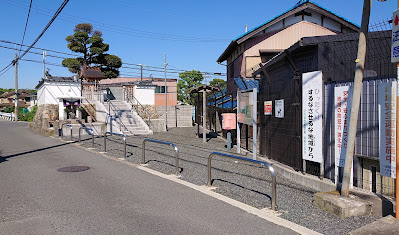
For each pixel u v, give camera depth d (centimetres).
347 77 574
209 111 2128
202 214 457
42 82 2130
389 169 463
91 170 786
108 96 2341
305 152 654
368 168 528
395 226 390
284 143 786
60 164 870
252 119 923
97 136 1684
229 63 2234
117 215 451
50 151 1131
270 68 881
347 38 652
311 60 673
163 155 1047
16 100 3816
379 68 568
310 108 634
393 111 456
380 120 478
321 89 609
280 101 802
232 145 1330
